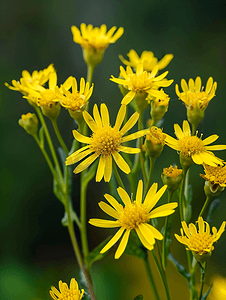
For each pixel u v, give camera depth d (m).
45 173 0.62
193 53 0.72
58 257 0.57
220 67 0.69
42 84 0.29
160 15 0.74
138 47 0.73
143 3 0.75
